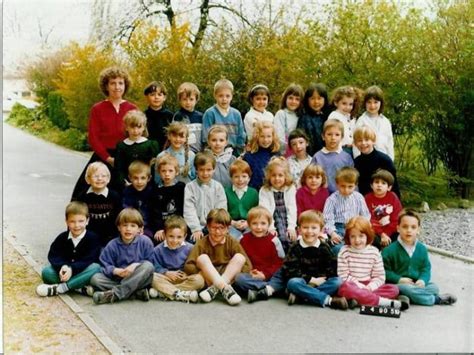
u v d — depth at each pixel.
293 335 3.94
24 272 5.25
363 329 4.06
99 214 5.06
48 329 3.95
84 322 4.09
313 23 8.16
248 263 4.71
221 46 9.30
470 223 7.40
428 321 4.22
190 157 5.56
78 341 3.77
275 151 5.59
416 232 4.69
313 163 5.29
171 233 4.73
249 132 5.97
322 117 5.96
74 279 4.62
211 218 4.66
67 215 4.70
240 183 5.21
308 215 4.59
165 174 5.16
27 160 12.12
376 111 5.94
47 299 4.53
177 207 5.21
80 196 5.10
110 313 4.30
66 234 4.76
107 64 11.01
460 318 4.29
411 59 7.96
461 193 8.73
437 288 4.62
